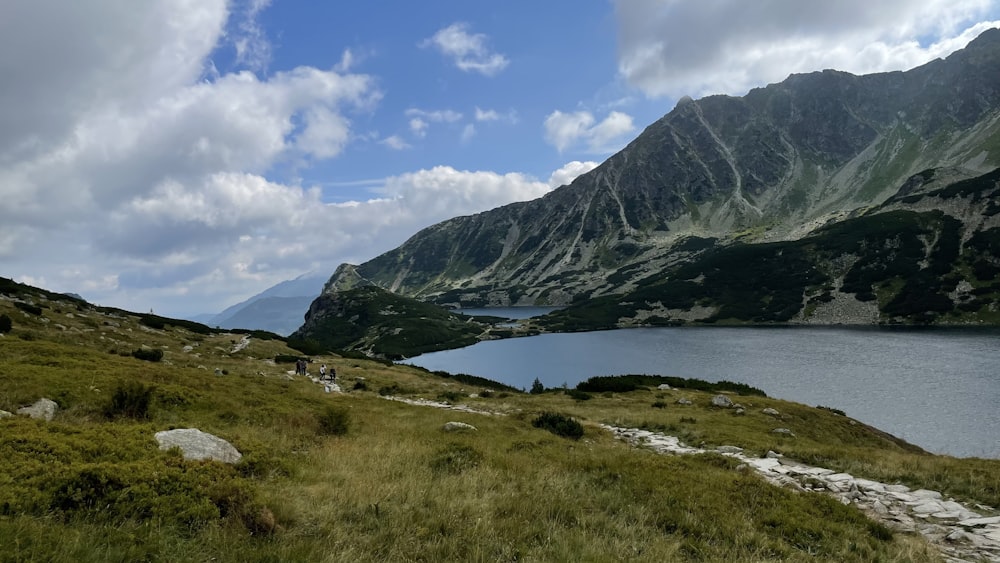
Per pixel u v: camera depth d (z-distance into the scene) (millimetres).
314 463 13977
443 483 11930
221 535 7535
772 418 38062
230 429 17969
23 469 8227
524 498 11320
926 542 11531
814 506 13305
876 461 20344
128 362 30172
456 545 8195
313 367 64312
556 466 15594
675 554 9062
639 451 23016
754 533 10523
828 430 38062
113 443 10953
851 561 9797
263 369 54062
